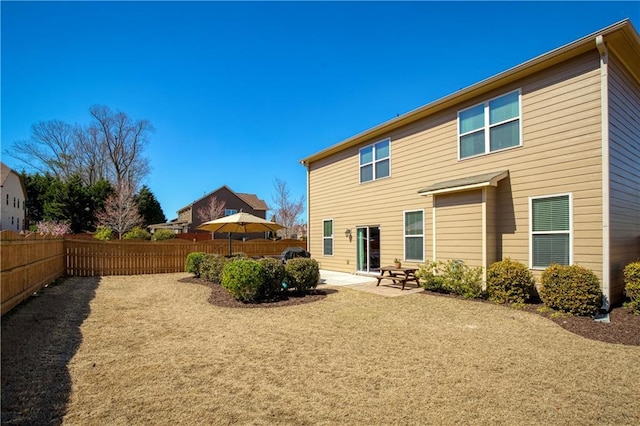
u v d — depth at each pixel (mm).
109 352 4258
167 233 20125
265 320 5949
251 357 4141
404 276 9688
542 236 7211
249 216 11141
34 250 7953
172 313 6465
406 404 2971
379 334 5113
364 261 12477
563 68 7016
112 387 3262
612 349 4398
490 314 6289
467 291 7641
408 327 5492
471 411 2850
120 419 2684
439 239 8953
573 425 2643
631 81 7691
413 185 10445
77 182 30469
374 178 11992
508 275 7043
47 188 32000
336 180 13992
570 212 6781
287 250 13500
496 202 8055
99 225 28031
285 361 4008
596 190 6434
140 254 13750
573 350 4375
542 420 2711
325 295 8234
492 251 7895
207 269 10719
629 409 2891
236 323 5742
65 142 36094
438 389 3271
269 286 7844
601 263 6316
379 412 2832
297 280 8305
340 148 13617
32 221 31219
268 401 3021
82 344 4539
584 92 6676
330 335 5059
